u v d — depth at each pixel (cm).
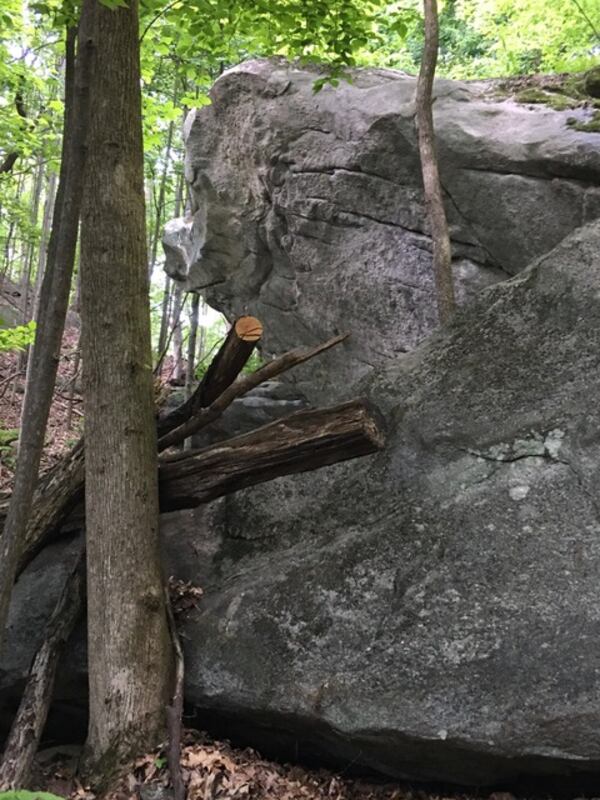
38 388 282
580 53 992
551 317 416
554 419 382
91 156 381
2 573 280
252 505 450
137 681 359
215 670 376
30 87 923
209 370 416
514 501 366
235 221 861
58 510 435
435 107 694
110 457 376
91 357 382
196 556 443
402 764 348
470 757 320
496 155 643
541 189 629
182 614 407
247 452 387
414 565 366
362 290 756
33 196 1689
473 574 351
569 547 342
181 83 897
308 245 796
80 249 388
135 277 388
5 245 1571
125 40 381
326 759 378
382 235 734
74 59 301
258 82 800
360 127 718
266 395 834
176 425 429
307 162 763
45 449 940
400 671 338
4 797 156
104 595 367
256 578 402
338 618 366
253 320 383
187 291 998
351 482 426
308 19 568
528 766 314
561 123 634
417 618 349
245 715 371
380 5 582
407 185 704
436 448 406
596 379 385
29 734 356
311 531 420
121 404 379
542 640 321
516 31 984
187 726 393
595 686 303
